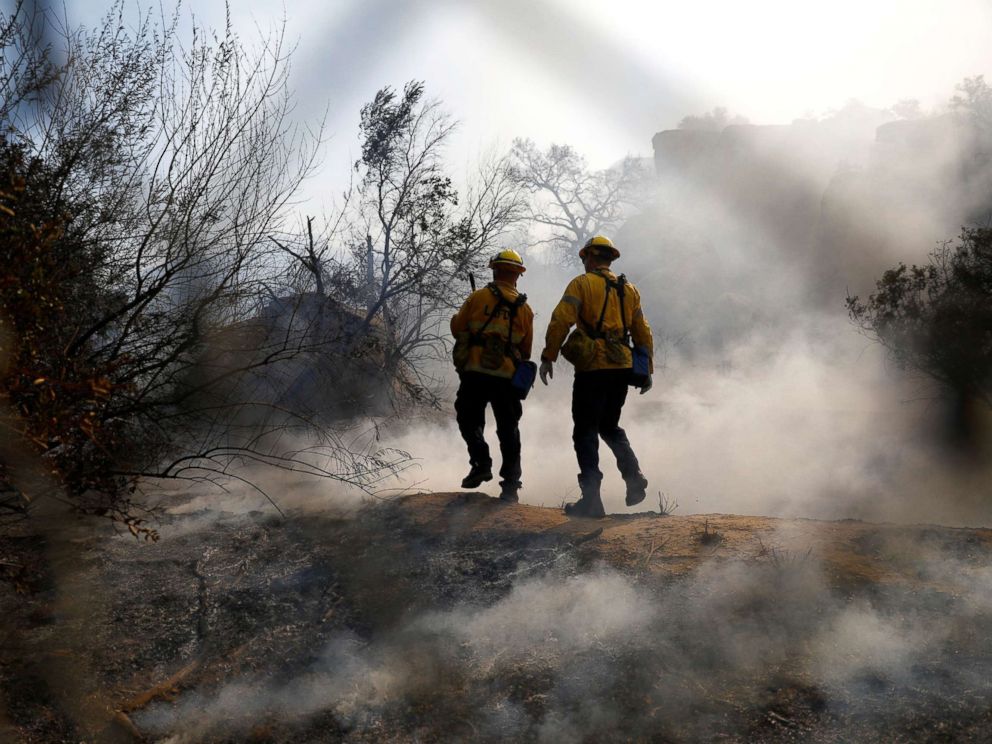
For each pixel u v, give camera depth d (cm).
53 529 435
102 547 437
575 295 521
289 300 547
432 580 391
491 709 290
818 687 275
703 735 262
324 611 371
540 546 418
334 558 424
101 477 360
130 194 451
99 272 429
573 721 278
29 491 351
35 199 382
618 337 525
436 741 278
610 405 539
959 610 308
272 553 435
